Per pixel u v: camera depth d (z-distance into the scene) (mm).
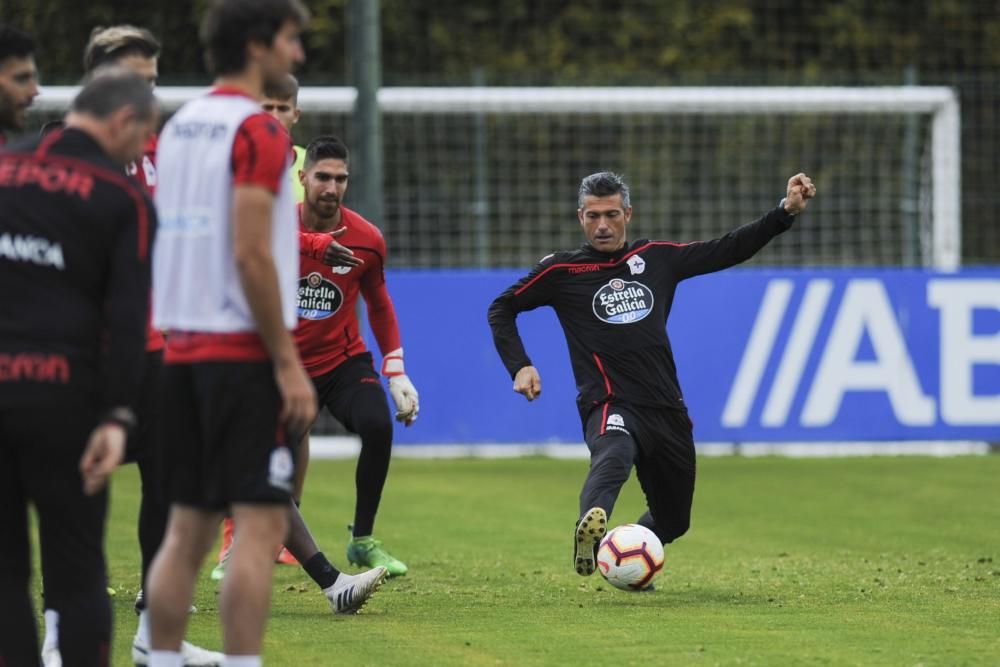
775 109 54875
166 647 15211
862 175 61594
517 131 60031
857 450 53938
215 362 14773
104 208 14438
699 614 22078
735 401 50969
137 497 41656
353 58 49219
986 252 62281
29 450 14336
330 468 49531
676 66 66938
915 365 51719
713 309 50812
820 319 51250
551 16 67250
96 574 14711
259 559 14867
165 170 15188
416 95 52688
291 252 15062
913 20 68875
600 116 61031
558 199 60688
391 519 36750
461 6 66625
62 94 52438
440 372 50406
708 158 62031
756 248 25297
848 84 67125
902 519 37000
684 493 25516
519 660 18469
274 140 14688
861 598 23797
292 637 20094
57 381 14289
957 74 69375
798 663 18266
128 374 14266
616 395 24938
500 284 50719
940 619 21578
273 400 14852
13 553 14891
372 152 49094
